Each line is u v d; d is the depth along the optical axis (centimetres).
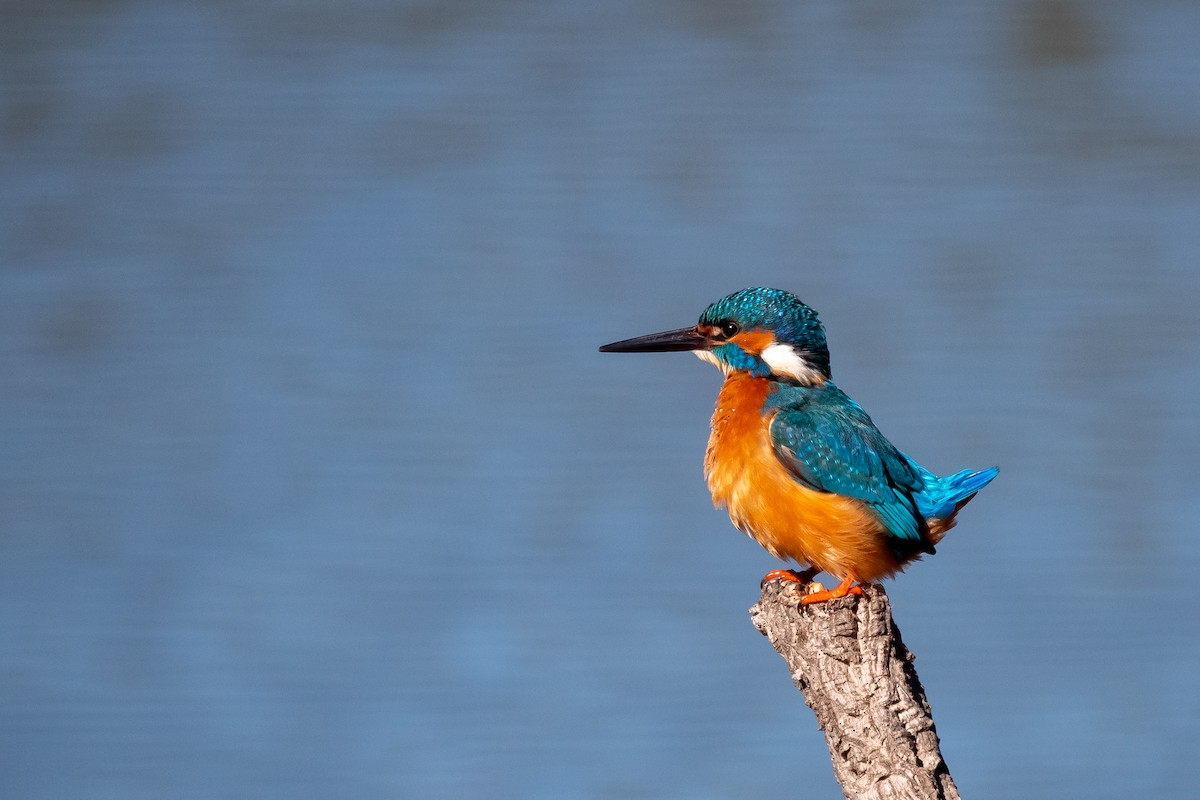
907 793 844
